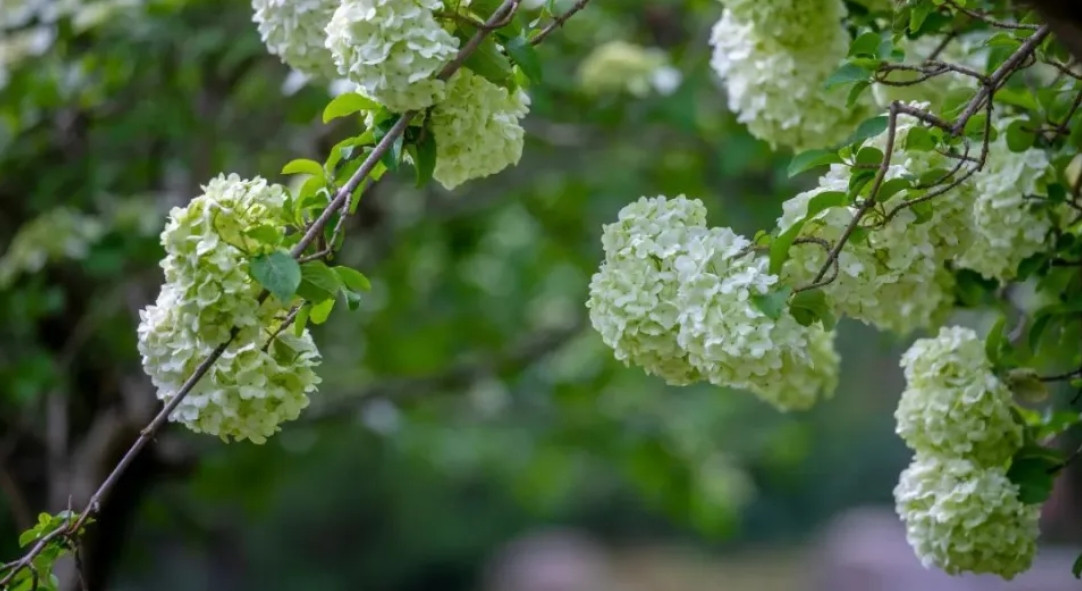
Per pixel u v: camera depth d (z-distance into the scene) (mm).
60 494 4961
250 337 2152
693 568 16531
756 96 2967
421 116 2381
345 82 2814
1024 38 2596
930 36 3004
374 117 2396
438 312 6816
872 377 16172
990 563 2648
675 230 2301
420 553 14242
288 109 4906
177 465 5129
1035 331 2965
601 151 5590
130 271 5156
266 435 2260
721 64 3031
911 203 2252
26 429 5461
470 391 6344
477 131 2410
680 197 2363
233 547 11617
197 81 4887
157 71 4867
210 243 2104
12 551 5438
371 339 6590
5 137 4824
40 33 4387
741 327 2180
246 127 5078
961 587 11406
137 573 7258
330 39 2309
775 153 4477
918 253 2346
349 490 13172
